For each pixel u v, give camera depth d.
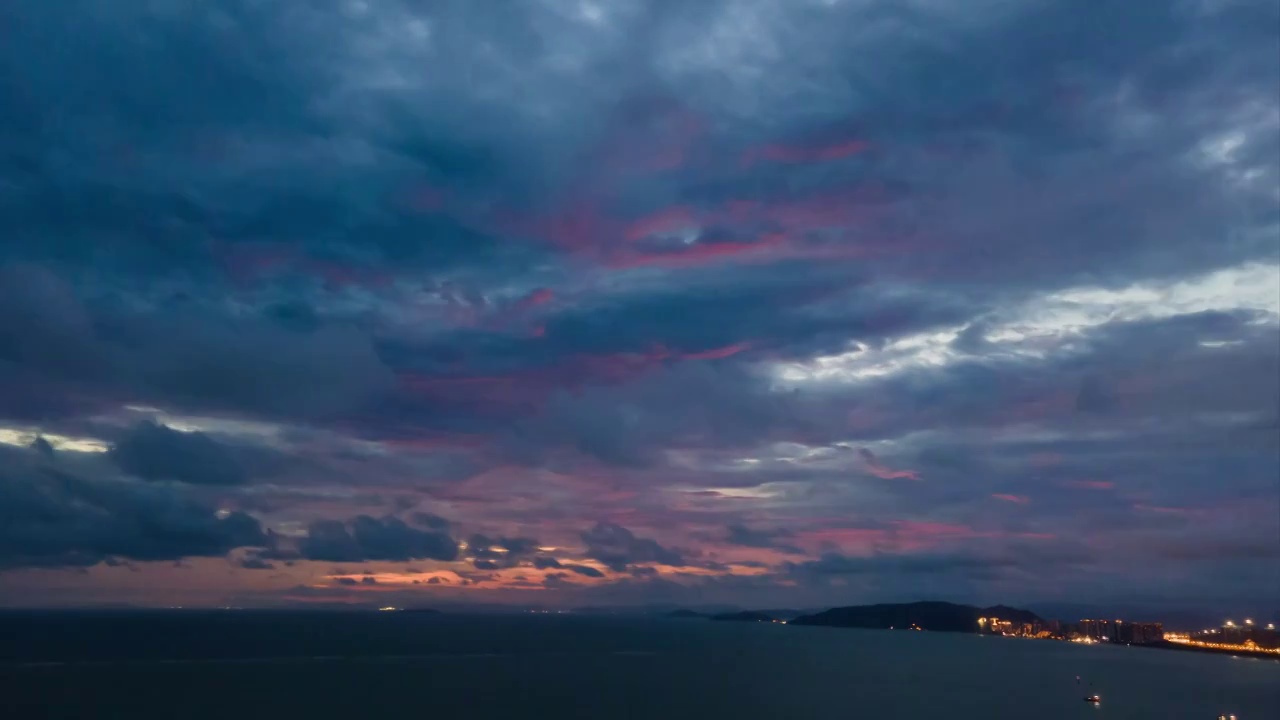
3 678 149.38
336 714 117.88
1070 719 126.75
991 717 126.81
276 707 123.00
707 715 123.19
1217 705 145.50
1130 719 128.00
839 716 124.56
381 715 117.81
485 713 121.56
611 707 129.50
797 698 144.25
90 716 111.94
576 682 164.38
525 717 118.50
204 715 114.38
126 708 118.69
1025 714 130.75
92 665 175.25
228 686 145.25
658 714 123.44
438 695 140.00
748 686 162.00
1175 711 137.25
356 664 194.12
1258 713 135.88
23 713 113.56
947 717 125.56
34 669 165.88
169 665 180.25
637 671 190.50
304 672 172.88
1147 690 169.00
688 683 165.62
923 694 154.12
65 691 133.62
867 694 152.62
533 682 162.75
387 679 163.25
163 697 130.12
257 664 187.50
